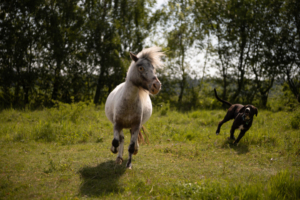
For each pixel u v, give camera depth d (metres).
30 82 15.12
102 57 16.98
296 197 2.97
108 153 5.44
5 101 14.73
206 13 19.34
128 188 3.39
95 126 8.28
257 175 3.95
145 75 3.76
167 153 5.53
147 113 5.15
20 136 6.50
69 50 16.44
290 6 16.20
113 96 4.82
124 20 18.72
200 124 9.65
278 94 18.39
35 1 14.28
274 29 17.25
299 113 8.32
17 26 14.37
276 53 16.89
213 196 3.04
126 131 7.93
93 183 3.64
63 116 9.19
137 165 4.58
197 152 5.40
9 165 4.37
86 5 16.98
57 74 16.03
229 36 18.31
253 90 18.14
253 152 5.52
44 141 6.41
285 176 3.50
